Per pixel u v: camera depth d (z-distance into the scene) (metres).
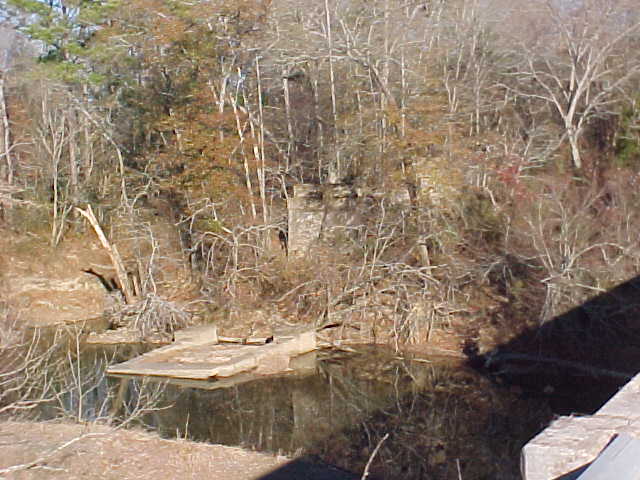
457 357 19.83
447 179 22.39
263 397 16.59
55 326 24.00
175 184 26.28
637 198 20.88
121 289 26.72
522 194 22.41
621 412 3.50
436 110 24.11
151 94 28.25
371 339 21.94
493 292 21.77
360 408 15.69
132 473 10.99
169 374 18.27
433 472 11.80
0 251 27.67
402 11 30.48
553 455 3.04
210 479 10.96
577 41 27.94
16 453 11.52
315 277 23.48
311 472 11.54
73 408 15.10
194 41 25.86
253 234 25.88
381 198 23.92
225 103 28.14
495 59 29.78
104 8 26.17
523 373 17.97
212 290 24.41
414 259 23.39
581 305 17.80
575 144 26.09
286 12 27.69
